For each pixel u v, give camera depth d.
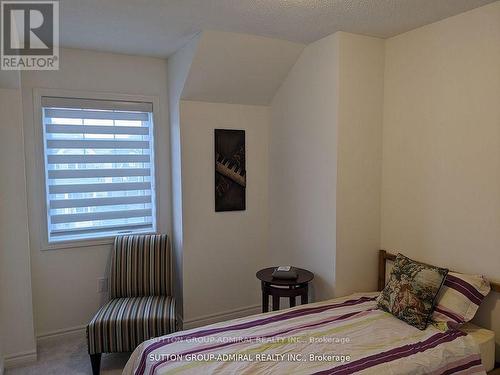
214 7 2.14
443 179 2.41
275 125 3.34
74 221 3.03
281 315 2.28
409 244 2.65
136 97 3.17
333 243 2.67
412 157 2.60
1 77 2.36
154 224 3.34
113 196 3.16
